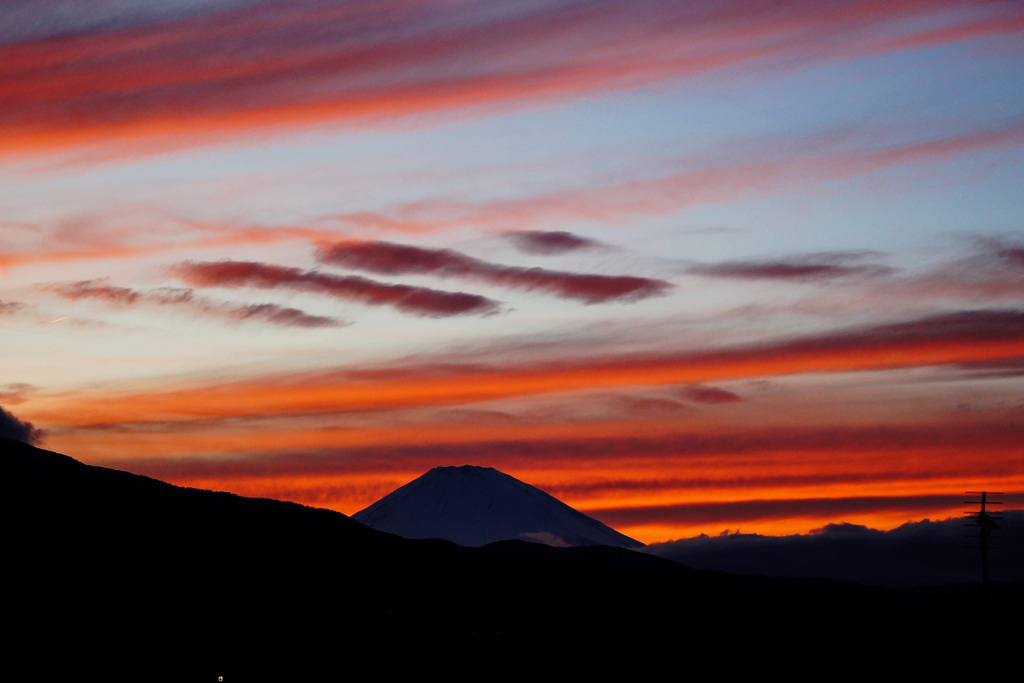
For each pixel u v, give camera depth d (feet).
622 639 405.39
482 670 328.29
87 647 301.02
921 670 361.71
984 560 273.75
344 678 303.27
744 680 340.18
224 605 374.43
